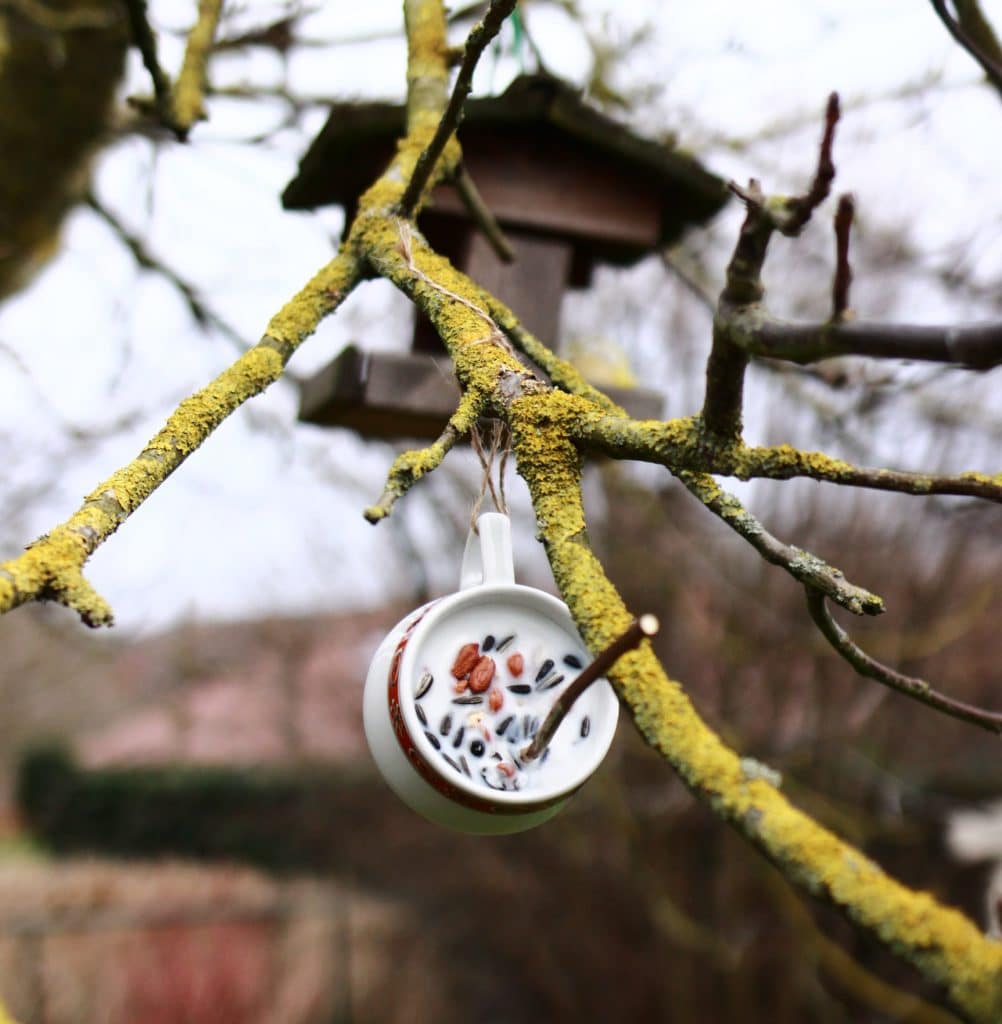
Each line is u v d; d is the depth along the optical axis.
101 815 9.95
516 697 1.08
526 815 1.04
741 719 5.61
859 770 5.57
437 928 7.75
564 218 2.17
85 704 10.54
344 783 8.91
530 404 0.99
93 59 2.55
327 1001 7.46
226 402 1.11
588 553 0.90
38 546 0.86
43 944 7.19
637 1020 6.48
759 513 5.79
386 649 1.13
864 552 5.68
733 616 5.64
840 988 5.77
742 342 0.74
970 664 5.82
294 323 1.24
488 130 2.14
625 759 6.14
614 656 0.77
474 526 1.16
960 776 5.75
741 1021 5.93
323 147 2.12
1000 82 1.18
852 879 0.64
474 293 1.23
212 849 9.40
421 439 2.32
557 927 6.97
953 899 5.47
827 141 0.64
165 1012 7.24
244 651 8.89
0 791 10.54
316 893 8.46
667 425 0.91
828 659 5.48
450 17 2.40
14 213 2.69
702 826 6.26
